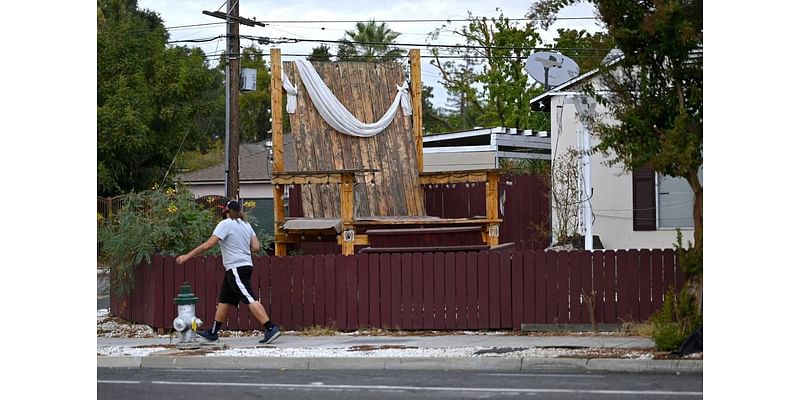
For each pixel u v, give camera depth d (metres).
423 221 37.16
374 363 25.00
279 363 25.45
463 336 29.50
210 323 32.09
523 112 92.38
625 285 29.73
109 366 26.28
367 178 38.41
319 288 31.45
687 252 24.98
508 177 45.88
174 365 26.09
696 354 24.08
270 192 88.75
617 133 25.36
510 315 30.30
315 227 36.06
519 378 22.39
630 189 42.00
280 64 38.59
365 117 40.31
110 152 72.81
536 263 30.14
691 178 24.77
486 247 32.28
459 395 19.91
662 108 25.02
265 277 31.73
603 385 21.05
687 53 24.50
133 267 34.03
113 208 62.72
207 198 56.84
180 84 77.25
